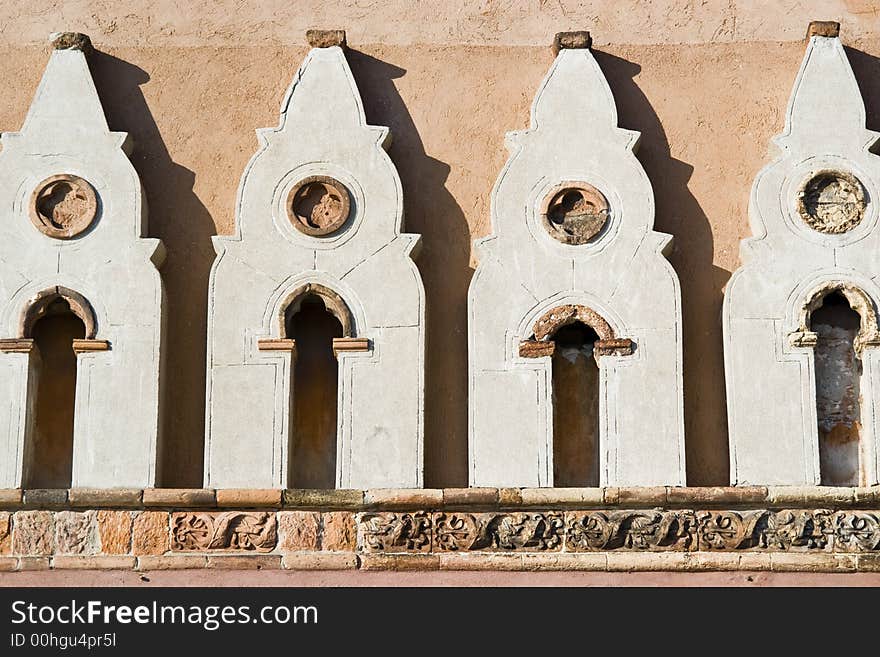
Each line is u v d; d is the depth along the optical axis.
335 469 14.37
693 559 13.90
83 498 13.94
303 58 15.30
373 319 14.33
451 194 14.90
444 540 13.97
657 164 14.95
